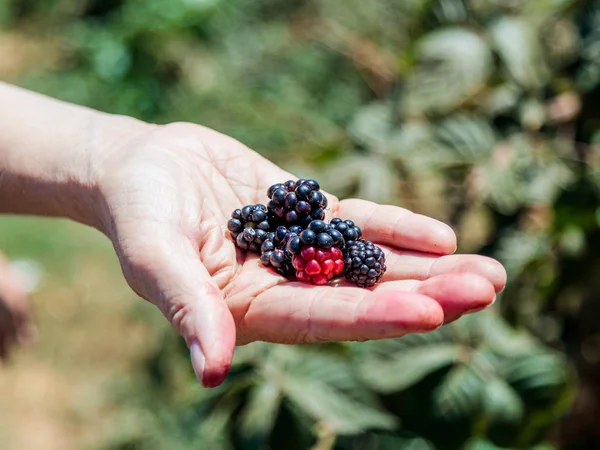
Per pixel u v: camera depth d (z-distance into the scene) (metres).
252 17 0.84
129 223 0.35
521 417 0.40
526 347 0.41
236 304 0.35
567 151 0.45
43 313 0.81
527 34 0.46
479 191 0.44
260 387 0.41
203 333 0.30
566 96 0.46
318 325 0.32
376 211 0.38
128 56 0.90
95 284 0.85
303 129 0.67
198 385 0.43
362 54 0.64
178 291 0.31
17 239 0.90
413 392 0.41
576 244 0.44
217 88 0.75
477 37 0.46
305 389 0.40
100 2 1.07
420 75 0.47
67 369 0.75
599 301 0.49
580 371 0.50
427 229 0.36
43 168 0.41
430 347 0.41
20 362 0.76
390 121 0.48
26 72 1.06
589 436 0.51
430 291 0.32
